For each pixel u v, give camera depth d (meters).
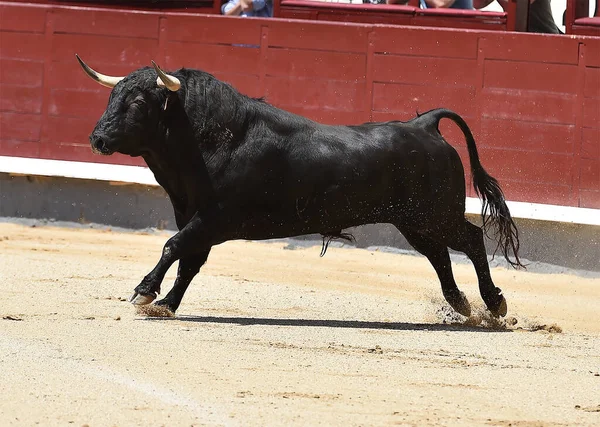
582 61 33.69
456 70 34.34
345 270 29.86
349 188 20.52
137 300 19.61
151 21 35.94
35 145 36.75
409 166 20.94
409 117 34.69
